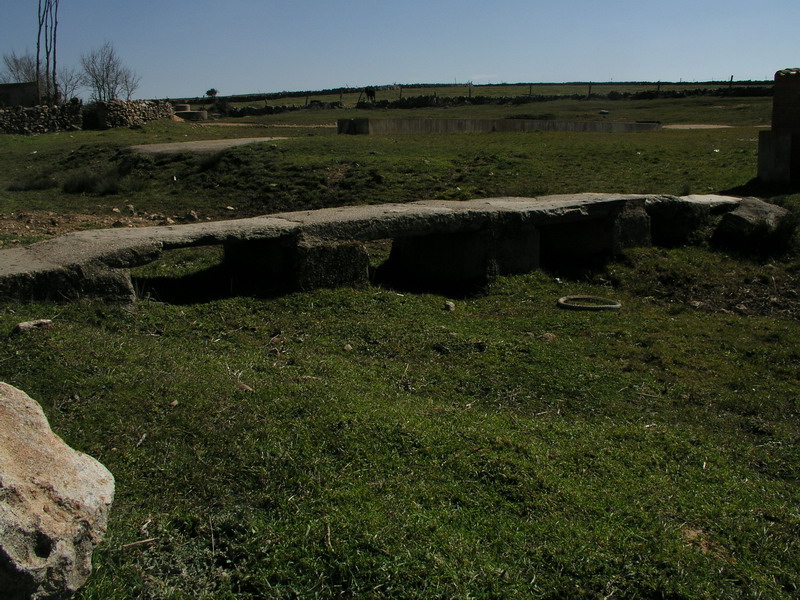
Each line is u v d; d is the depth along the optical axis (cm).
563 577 366
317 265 880
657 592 361
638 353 761
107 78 5456
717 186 1541
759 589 370
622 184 1545
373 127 2700
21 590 258
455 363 700
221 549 377
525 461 471
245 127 3338
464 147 1984
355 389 595
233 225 887
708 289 1019
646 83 9325
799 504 466
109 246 785
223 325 768
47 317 685
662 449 527
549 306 927
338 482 431
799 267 1061
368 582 354
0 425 303
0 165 2217
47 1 4172
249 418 502
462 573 360
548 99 6178
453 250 999
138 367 575
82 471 302
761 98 5453
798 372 726
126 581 348
